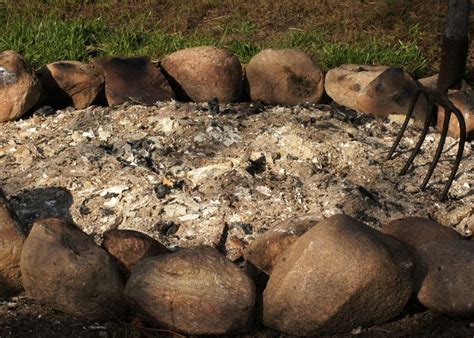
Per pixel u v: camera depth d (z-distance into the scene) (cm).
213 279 230
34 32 373
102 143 298
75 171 284
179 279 230
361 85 328
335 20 406
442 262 239
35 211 272
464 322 238
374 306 232
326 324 230
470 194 282
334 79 334
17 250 242
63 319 237
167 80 331
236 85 334
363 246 228
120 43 376
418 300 244
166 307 230
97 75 327
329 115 318
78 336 232
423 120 317
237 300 229
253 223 267
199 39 382
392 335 234
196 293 229
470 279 236
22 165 290
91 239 239
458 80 320
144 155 289
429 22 406
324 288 228
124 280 241
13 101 312
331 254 228
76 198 276
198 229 265
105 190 277
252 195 275
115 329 235
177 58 334
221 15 409
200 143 296
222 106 327
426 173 289
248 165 284
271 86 337
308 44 383
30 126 311
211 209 270
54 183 281
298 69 336
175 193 275
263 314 234
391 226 254
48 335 232
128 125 308
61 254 232
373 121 317
